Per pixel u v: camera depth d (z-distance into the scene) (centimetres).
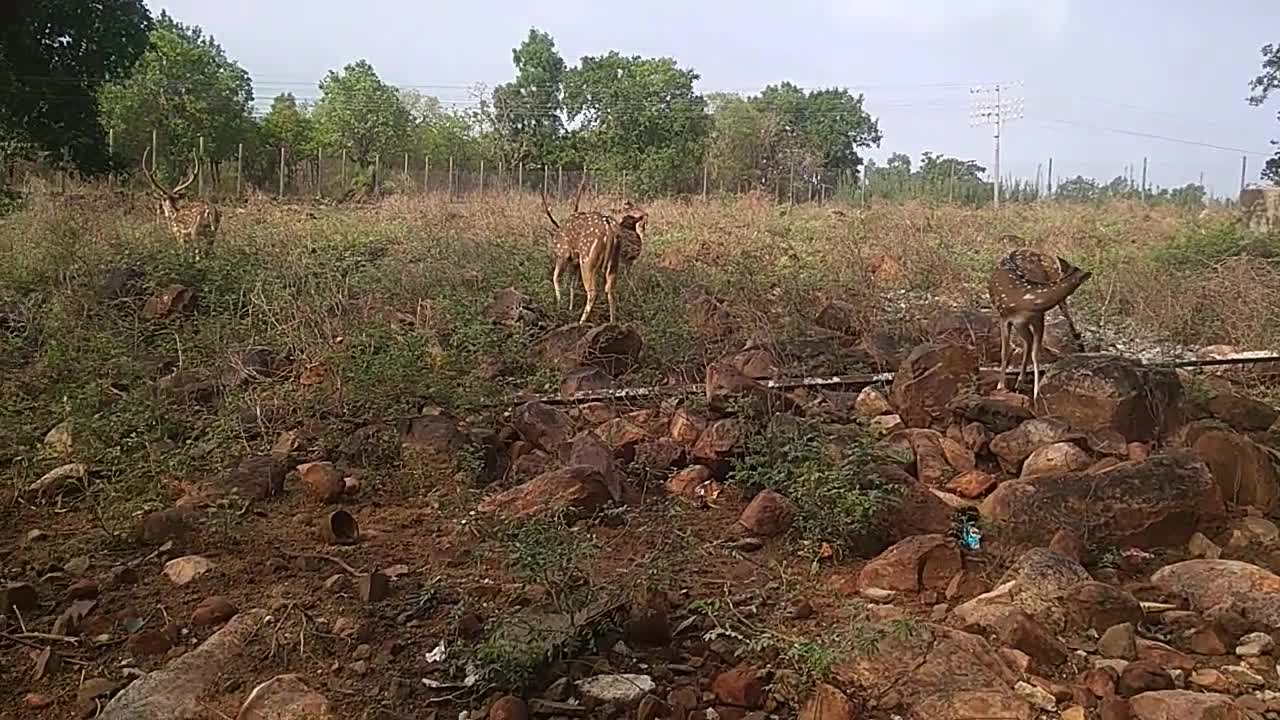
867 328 962
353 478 601
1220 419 690
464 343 834
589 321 1006
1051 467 584
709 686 379
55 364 740
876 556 501
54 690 379
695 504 581
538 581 433
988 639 407
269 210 1747
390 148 4094
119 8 2233
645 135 4094
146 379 726
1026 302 696
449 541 521
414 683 378
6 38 2075
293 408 701
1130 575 486
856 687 368
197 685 371
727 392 681
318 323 854
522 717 350
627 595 422
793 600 451
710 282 1088
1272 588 439
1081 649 405
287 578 477
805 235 1612
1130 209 2342
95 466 590
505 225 1461
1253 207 1777
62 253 1057
